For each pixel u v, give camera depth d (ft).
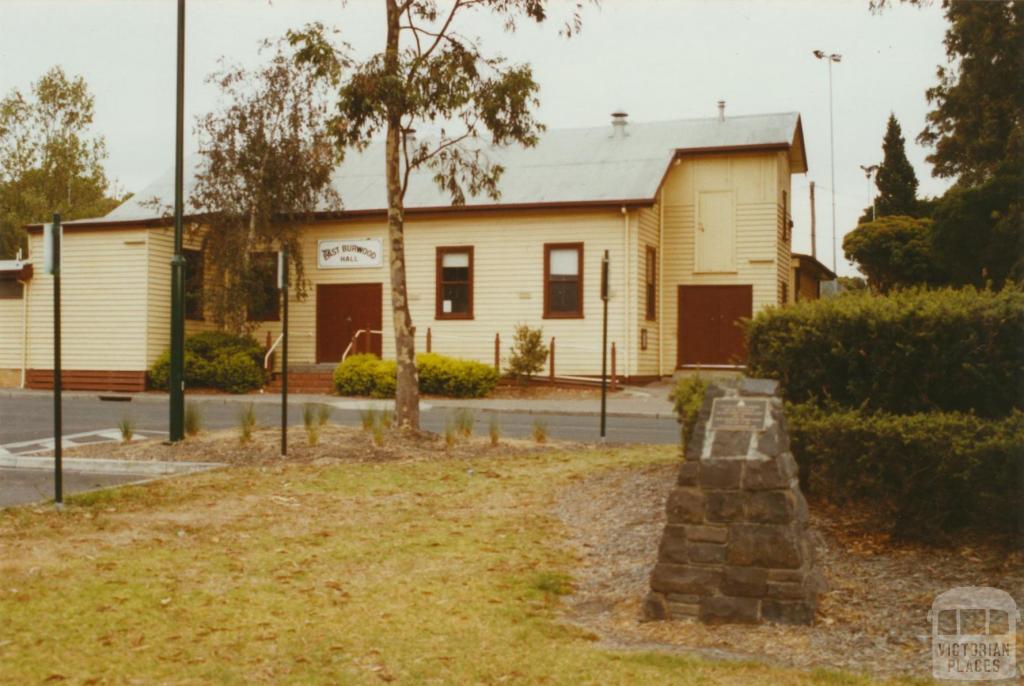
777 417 20.39
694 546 20.07
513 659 17.76
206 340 86.43
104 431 54.75
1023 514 21.90
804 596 19.38
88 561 23.89
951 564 22.53
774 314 29.81
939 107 115.55
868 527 25.40
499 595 22.12
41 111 145.69
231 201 85.51
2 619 19.24
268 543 26.58
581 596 22.71
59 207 143.33
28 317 90.99
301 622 19.81
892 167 174.40
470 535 27.86
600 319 86.28
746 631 19.20
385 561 24.94
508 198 89.40
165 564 23.97
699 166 95.55
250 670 17.03
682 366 95.20
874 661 17.42
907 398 26.76
